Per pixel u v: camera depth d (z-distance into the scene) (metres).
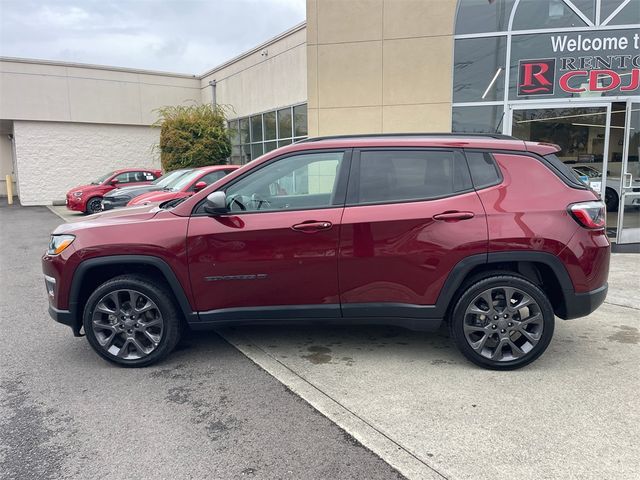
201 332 4.77
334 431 2.96
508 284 3.66
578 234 3.62
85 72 21.39
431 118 9.31
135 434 2.97
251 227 3.75
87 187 16.50
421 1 9.08
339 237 3.71
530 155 3.79
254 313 3.86
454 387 3.50
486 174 3.76
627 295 5.74
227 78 20.30
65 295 3.90
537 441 2.80
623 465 2.57
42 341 4.63
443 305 3.72
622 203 8.55
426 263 3.68
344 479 2.51
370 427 3.00
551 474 2.51
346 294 3.79
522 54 8.87
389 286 3.75
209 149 17.66
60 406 3.33
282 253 3.75
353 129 9.61
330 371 3.83
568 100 8.73
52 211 18.77
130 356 3.98
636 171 8.52
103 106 21.86
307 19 9.51
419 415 3.12
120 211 4.42
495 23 8.89
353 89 9.52
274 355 4.18
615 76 8.52
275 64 16.52
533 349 3.69
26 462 2.70
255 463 2.66
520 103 8.95
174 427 3.04
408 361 3.99
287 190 3.92
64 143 21.61
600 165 8.70
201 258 3.78
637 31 8.36
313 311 3.83
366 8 9.29
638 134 8.48
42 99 20.77
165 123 17.97
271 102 16.98
